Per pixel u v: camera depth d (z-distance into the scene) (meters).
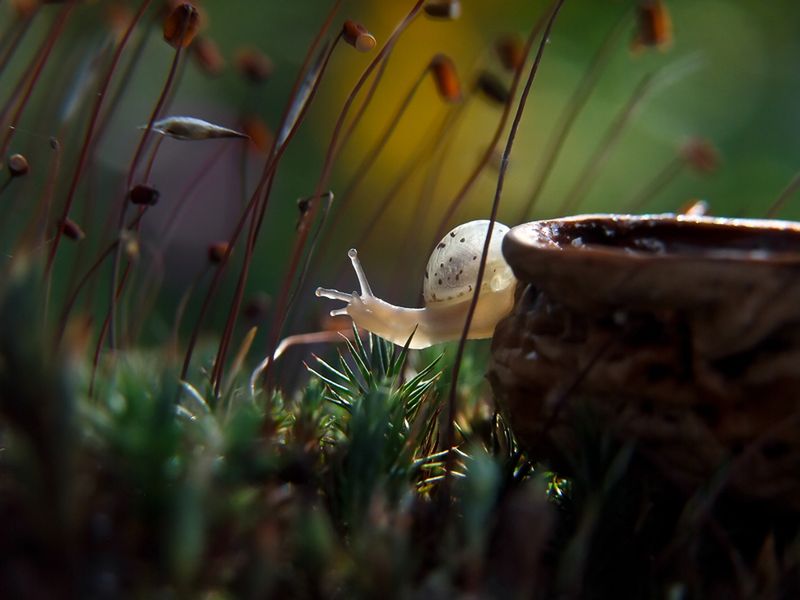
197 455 0.10
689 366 0.11
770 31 0.37
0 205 0.16
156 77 0.34
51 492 0.10
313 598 0.10
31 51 0.22
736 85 0.37
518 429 0.11
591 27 0.36
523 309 0.11
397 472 0.11
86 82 0.13
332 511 0.11
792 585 0.11
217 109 0.35
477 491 0.10
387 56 0.13
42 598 0.10
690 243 0.12
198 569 0.10
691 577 0.11
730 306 0.10
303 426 0.11
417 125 0.37
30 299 0.10
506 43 0.14
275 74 0.37
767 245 0.12
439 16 0.13
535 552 0.10
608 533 0.11
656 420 0.11
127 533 0.10
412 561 0.10
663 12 0.14
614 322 0.11
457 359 0.11
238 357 0.13
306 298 0.16
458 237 0.13
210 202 0.28
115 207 0.14
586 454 0.11
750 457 0.11
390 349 0.13
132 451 0.10
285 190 0.34
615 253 0.10
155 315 0.18
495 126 0.30
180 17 0.12
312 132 0.37
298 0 0.38
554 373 0.11
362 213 0.34
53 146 0.12
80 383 0.10
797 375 0.10
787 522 0.11
